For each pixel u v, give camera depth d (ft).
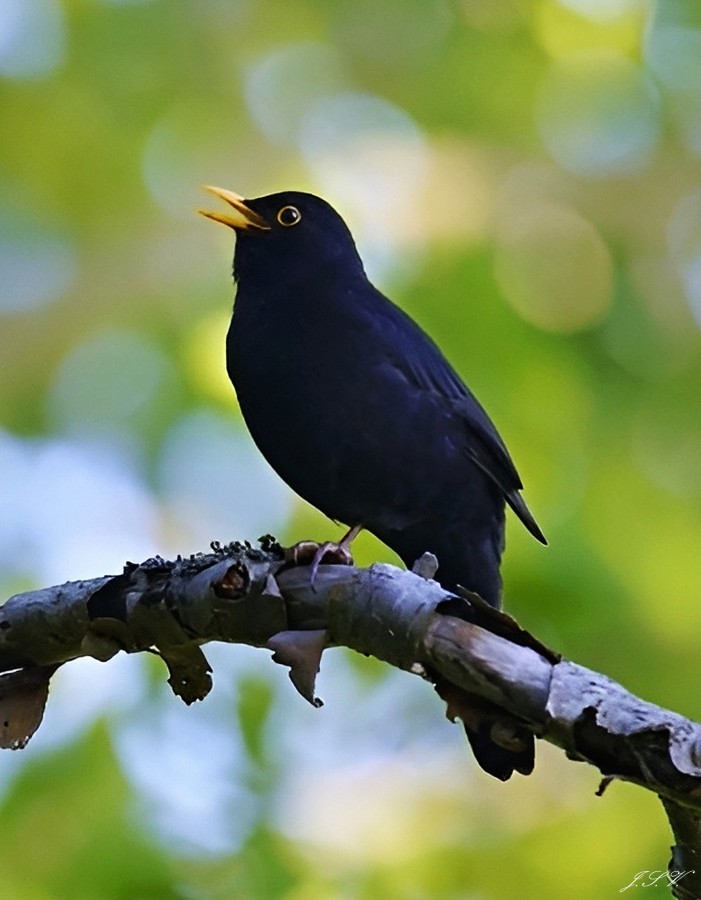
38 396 46.96
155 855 35.83
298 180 48.62
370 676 41.63
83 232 48.32
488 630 20.95
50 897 35.86
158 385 45.60
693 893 21.04
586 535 41.06
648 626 40.65
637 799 37.35
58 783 37.17
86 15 48.52
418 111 49.16
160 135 49.16
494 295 45.06
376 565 22.27
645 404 46.83
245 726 39.11
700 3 49.08
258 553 23.34
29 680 24.59
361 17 49.39
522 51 49.08
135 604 23.62
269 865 35.99
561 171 49.11
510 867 36.78
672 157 50.03
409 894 36.50
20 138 48.26
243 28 49.08
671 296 48.75
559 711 19.90
